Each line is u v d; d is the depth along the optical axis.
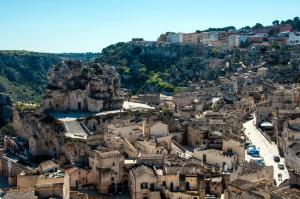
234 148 179.00
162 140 197.50
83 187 172.62
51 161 184.25
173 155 179.50
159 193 156.62
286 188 116.94
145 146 186.00
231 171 160.75
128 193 170.75
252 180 137.38
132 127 197.38
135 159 179.25
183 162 169.12
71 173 169.62
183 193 151.62
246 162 164.88
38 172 166.38
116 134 192.50
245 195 118.81
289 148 179.50
